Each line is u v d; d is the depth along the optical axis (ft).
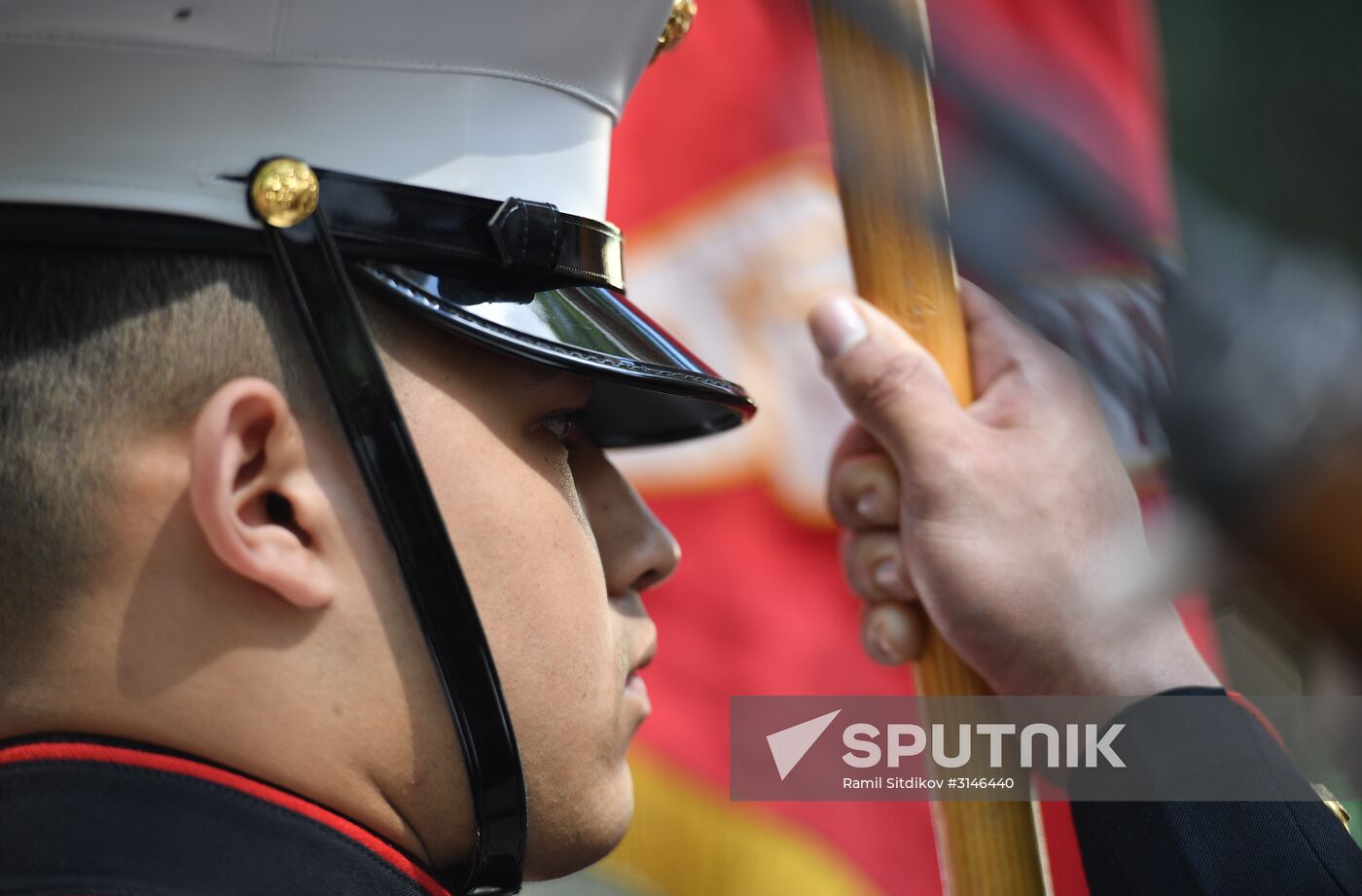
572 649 4.00
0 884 3.33
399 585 3.75
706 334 8.94
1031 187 1.81
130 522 3.62
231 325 3.61
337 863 3.59
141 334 3.59
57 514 3.62
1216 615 1.88
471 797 3.88
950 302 4.98
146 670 3.63
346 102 3.68
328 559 3.70
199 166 3.57
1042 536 4.94
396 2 3.65
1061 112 1.83
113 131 3.56
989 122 1.83
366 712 3.73
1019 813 5.18
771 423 9.01
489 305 3.80
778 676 8.86
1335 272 1.65
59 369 3.62
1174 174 1.80
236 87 3.60
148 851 3.38
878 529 5.38
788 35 9.05
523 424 3.99
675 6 4.52
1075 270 1.81
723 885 8.54
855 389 4.99
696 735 8.74
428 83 3.78
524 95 3.96
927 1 1.87
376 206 3.68
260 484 3.64
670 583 8.87
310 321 3.57
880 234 4.75
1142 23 5.91
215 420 3.50
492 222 3.81
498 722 3.73
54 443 3.62
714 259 8.94
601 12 4.03
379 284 3.68
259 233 3.60
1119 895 4.87
